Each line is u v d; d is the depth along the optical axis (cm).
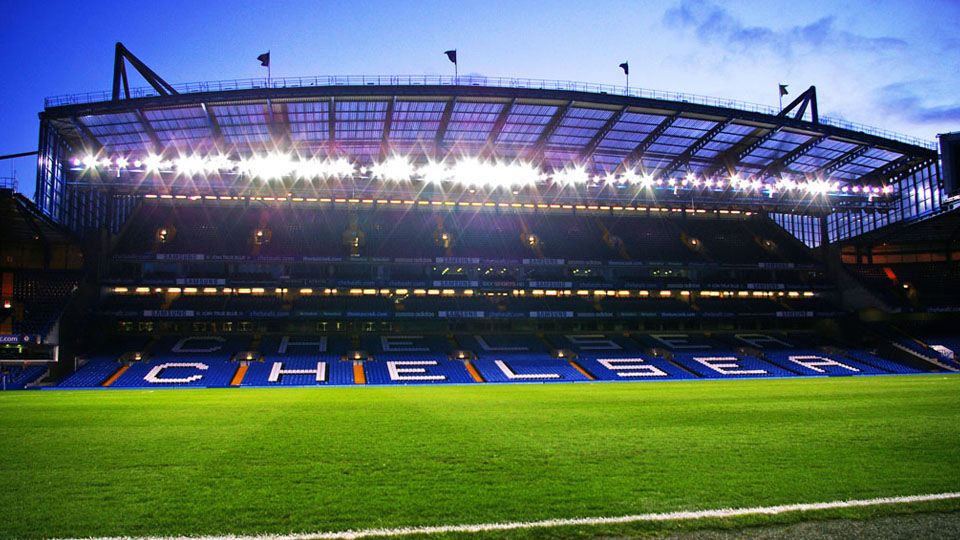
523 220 7600
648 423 1952
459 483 1170
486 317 6675
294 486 1155
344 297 6700
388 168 5975
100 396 3584
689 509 1012
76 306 5619
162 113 5419
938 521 959
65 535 906
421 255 6756
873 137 6325
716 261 7312
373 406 2664
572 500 1059
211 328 6378
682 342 6862
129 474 1253
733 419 2041
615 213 7862
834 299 7475
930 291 7250
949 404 2492
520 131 6241
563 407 2520
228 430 1853
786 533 909
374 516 981
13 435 1770
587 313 6812
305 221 7088
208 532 916
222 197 6800
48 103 5088
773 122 5984
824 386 3778
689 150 6712
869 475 1225
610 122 6016
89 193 6072
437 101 5534
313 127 6009
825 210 7362
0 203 4800
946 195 2247
